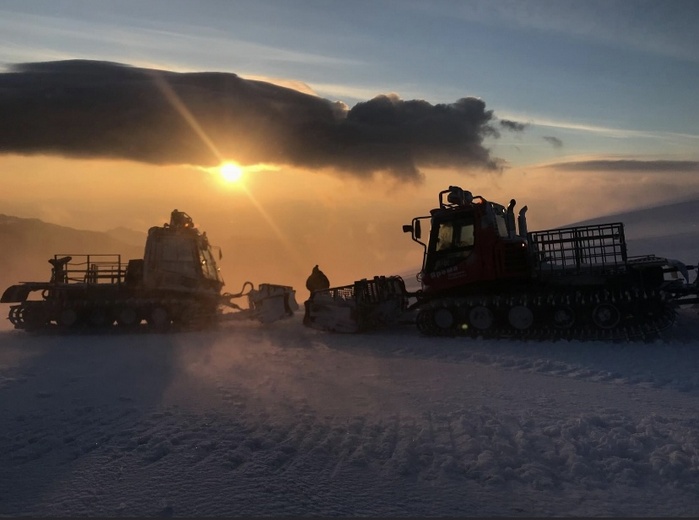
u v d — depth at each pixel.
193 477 5.79
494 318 15.09
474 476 5.72
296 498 5.27
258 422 7.62
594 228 14.39
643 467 5.84
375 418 7.77
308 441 6.83
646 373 10.51
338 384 10.11
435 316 15.84
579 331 14.26
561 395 9.04
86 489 5.55
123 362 12.80
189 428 7.41
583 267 14.41
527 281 15.12
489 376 10.73
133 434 7.23
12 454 6.61
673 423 7.26
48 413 8.39
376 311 17.52
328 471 5.93
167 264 20.38
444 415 7.84
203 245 21.56
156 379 10.76
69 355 14.28
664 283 13.86
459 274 15.72
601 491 5.36
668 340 13.70
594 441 6.59
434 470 5.91
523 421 7.44
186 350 14.80
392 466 6.03
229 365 12.26
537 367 11.42
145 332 19.81
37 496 5.43
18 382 10.64
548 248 14.93
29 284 20.77
